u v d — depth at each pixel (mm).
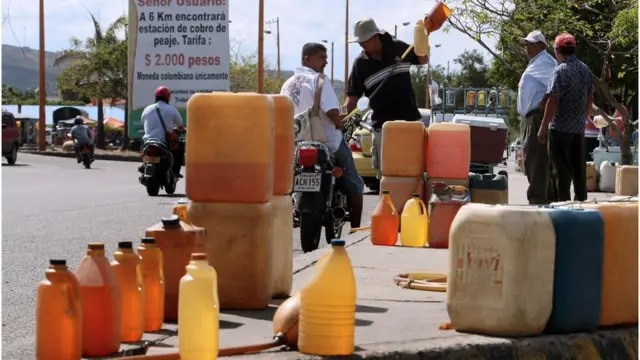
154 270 5051
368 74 11062
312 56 10047
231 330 5164
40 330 4246
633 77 28562
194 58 31797
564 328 5125
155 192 18328
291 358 4461
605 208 5457
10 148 33438
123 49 55250
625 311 5480
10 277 8094
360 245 9516
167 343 4809
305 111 9805
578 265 5133
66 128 64688
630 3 18594
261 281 5723
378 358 4566
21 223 12602
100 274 4504
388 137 10438
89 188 20734
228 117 5668
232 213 5672
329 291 4512
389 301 6219
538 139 10961
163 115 18328
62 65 57594
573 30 19375
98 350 4473
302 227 9500
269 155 5727
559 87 10508
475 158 16766
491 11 18812
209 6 31625
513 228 4953
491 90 35438
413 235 9469
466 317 5074
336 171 9750
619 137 19359
